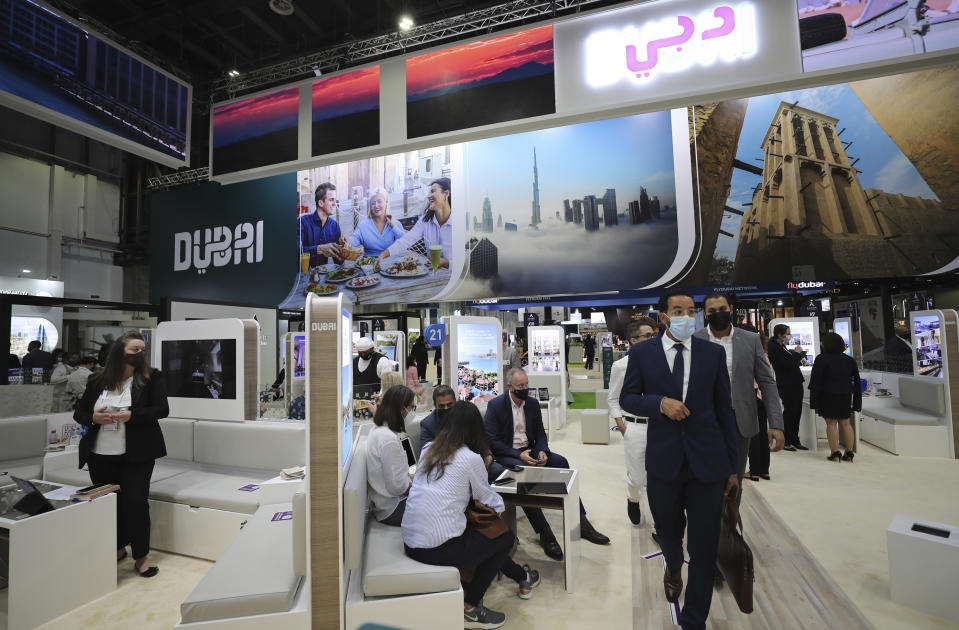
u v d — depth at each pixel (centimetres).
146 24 877
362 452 273
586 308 1677
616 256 980
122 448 284
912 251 807
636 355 219
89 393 291
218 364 388
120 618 240
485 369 451
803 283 932
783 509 370
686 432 200
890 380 642
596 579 267
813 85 483
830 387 516
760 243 895
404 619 192
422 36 802
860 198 834
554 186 1017
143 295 1443
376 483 253
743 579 179
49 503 244
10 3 479
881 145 817
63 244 1256
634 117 964
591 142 992
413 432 370
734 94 492
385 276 1150
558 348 794
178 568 293
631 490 327
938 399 536
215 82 980
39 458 413
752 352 274
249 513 290
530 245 1037
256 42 1022
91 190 1319
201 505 306
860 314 909
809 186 862
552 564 288
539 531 302
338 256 1188
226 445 370
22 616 227
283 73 922
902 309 864
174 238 1338
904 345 649
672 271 948
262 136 657
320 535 189
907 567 234
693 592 193
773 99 877
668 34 496
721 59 483
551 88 531
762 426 446
